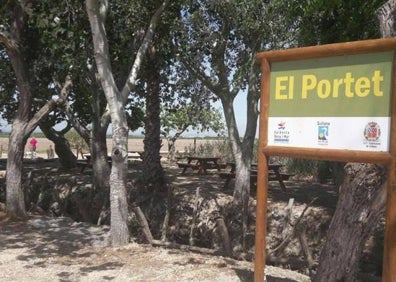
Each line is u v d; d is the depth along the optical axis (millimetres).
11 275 6523
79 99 19203
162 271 6586
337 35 9070
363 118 4027
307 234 10672
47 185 17625
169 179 17000
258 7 11555
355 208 5082
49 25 10102
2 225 10016
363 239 5145
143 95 17391
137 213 8992
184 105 17438
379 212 4996
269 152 4660
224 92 13562
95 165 15508
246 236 10914
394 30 5000
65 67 11664
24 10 10406
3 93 18359
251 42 12969
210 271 6562
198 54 13453
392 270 3902
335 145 4203
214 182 16141
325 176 17031
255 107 13078
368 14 8133
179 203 12875
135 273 6527
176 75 16609
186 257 7375
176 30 12688
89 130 17891
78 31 10172
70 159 21516
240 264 7109
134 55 12680
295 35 11414
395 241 3871
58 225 10109
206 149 26109
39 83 14844
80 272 6613
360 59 4043
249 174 12516
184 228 12461
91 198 15180
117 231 8258
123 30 11797
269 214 11500
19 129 10977
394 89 3816
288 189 14758
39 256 7512
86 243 8383
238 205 12195
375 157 3924
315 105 4340
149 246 8227
